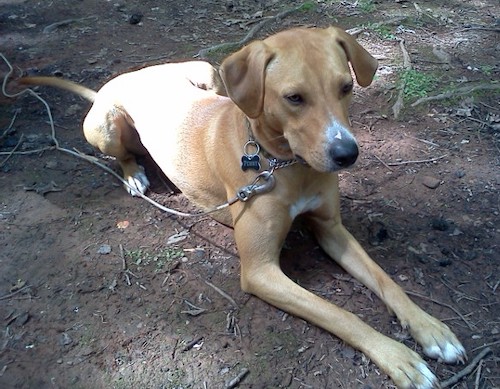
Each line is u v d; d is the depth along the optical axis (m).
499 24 1.77
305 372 0.80
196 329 0.87
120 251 1.01
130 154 1.20
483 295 0.90
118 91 1.15
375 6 1.90
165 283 0.94
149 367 0.82
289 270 0.95
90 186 1.17
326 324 0.82
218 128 0.95
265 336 0.85
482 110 1.36
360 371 0.79
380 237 1.01
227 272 0.96
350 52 0.85
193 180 1.02
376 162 1.20
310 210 0.93
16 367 0.82
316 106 0.78
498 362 0.80
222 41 1.71
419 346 0.82
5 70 1.57
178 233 1.05
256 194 0.87
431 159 1.21
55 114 1.39
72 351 0.84
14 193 1.14
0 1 1.95
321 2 1.92
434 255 0.98
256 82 0.81
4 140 1.30
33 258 1.00
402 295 0.86
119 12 1.88
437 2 1.93
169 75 1.15
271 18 1.81
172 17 1.85
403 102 1.38
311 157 0.79
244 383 0.79
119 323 0.88
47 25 1.80
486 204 1.09
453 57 1.59
